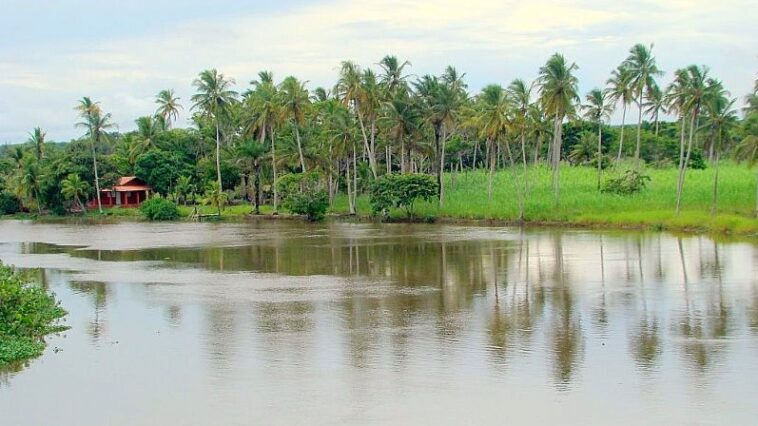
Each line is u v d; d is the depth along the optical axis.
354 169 98.25
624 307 32.00
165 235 75.88
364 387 21.17
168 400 20.42
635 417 18.59
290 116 96.81
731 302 32.66
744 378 21.45
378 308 32.53
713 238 60.81
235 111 117.00
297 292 37.09
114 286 40.06
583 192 90.81
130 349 25.86
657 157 119.00
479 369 22.72
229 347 25.91
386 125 92.19
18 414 19.58
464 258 50.03
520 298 34.56
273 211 102.62
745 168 98.94
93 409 19.84
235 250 58.28
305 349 25.45
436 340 26.41
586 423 18.25
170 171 116.50
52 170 115.31
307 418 18.89
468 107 93.06
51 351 25.81
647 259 47.88
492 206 87.56
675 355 24.00
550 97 80.69
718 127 72.62
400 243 61.22
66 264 51.00
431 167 122.62
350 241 64.00
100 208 113.94
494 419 18.58
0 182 126.25
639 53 90.06
